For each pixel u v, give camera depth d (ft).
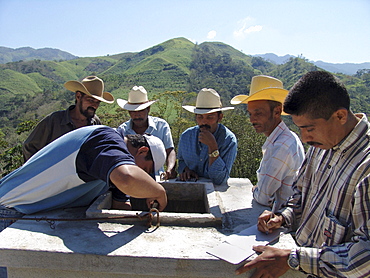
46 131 9.86
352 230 4.39
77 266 5.06
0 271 6.72
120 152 5.66
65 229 5.81
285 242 5.40
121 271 5.01
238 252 5.04
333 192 4.75
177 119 43.62
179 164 9.87
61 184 6.08
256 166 37.86
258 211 6.89
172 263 4.93
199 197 8.20
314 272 4.45
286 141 6.79
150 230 5.86
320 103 4.34
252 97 6.95
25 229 5.77
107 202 7.22
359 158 4.47
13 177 6.41
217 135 9.27
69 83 9.62
